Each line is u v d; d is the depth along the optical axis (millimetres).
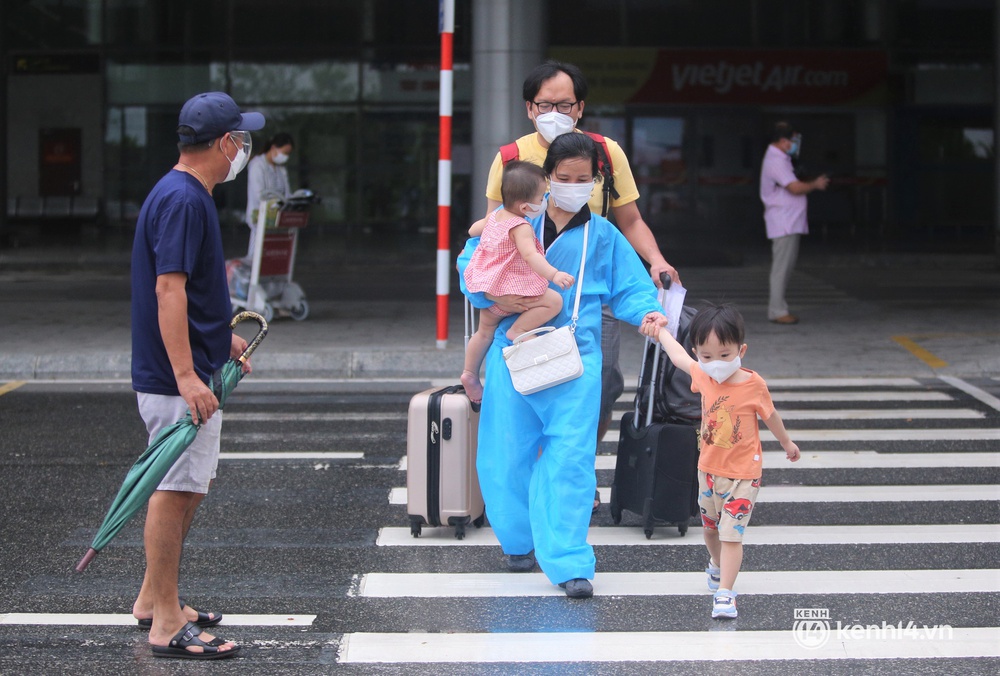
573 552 5473
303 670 4660
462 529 6414
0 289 19000
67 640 4969
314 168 29969
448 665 4703
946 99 30312
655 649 4875
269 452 8477
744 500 5164
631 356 12445
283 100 30000
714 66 30156
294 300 14703
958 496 7328
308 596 5527
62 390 10859
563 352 5422
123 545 6328
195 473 4781
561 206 5512
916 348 12703
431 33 29625
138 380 4758
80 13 30312
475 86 17047
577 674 4617
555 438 5512
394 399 10492
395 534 6527
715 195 30422
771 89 30203
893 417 9758
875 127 30312
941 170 30438
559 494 5477
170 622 4789
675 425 6352
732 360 5062
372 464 8125
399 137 29844
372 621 5199
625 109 30328
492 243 5570
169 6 30109
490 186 6176
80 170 30938
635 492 6449
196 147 4746
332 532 6562
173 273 4570
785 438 5246
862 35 30156
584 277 5652
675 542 6383
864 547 6297
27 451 8414
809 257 23719
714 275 21359
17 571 5879
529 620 5211
